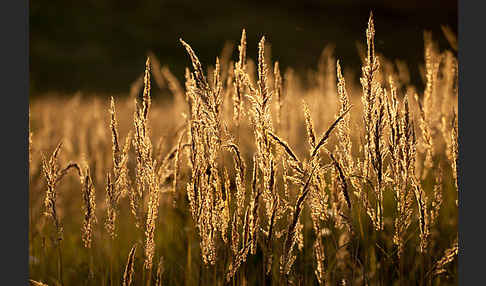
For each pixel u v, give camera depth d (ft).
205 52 63.82
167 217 9.73
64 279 9.04
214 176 6.63
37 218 9.21
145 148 6.84
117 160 7.05
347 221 6.81
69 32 67.62
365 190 6.81
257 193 6.55
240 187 6.65
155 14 79.15
